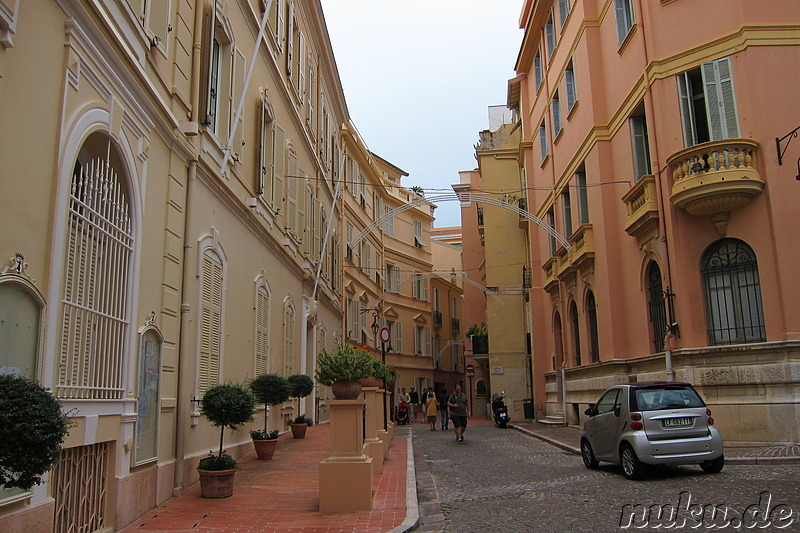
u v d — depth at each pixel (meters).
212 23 10.84
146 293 8.16
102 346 6.84
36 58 5.57
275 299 16.16
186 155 9.66
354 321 32.59
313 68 22.72
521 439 19.30
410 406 35.34
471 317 40.66
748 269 13.26
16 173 5.26
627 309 17.00
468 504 8.73
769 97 13.27
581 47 19.66
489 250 30.98
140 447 7.76
